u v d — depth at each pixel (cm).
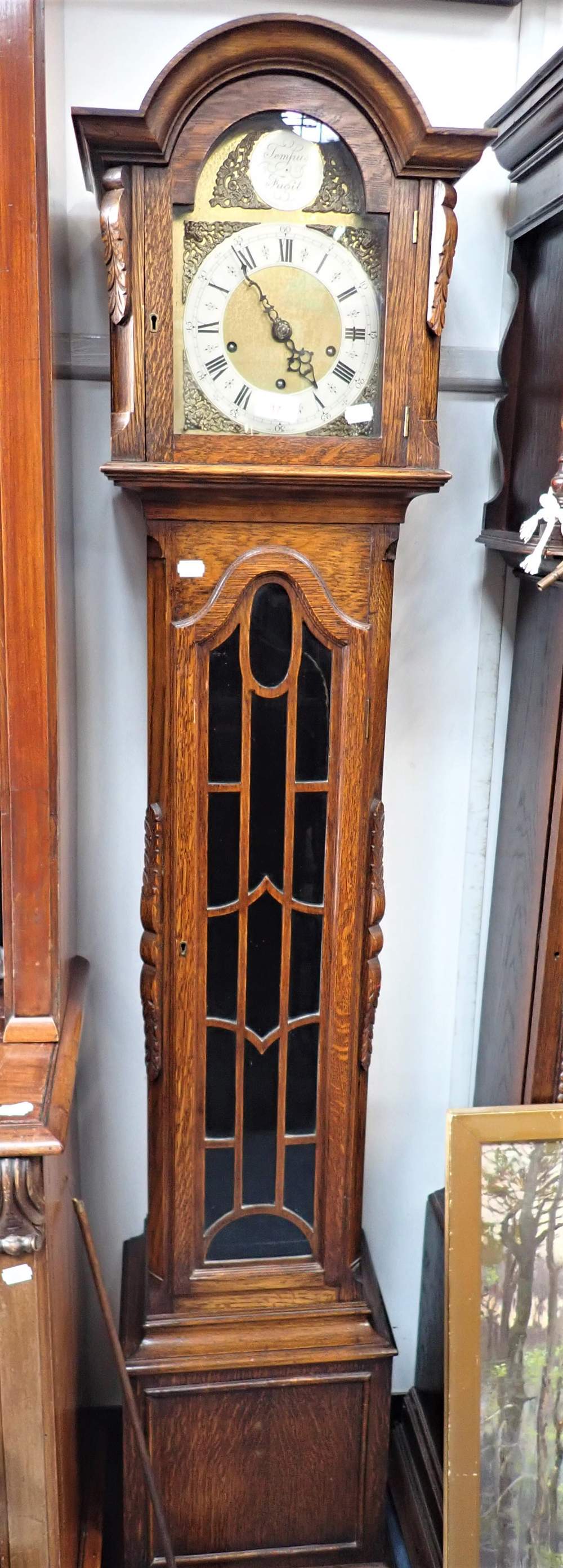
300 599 142
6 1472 125
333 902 151
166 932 149
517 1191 153
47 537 123
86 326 161
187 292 132
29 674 125
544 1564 157
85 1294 185
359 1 158
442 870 189
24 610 124
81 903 181
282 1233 162
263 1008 154
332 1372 159
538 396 158
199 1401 159
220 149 129
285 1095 157
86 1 153
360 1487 166
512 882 177
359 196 132
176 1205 156
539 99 140
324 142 130
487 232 167
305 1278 162
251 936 152
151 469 130
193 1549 166
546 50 162
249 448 135
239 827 148
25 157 114
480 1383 153
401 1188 202
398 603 178
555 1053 164
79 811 177
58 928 135
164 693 143
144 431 133
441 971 193
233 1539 167
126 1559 162
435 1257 186
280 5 157
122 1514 183
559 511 137
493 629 179
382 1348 159
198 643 141
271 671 144
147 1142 187
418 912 190
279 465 135
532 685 170
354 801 148
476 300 170
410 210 131
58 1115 119
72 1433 157
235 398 135
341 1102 156
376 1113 198
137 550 168
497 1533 156
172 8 154
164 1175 156
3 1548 128
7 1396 123
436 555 177
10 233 115
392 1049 195
